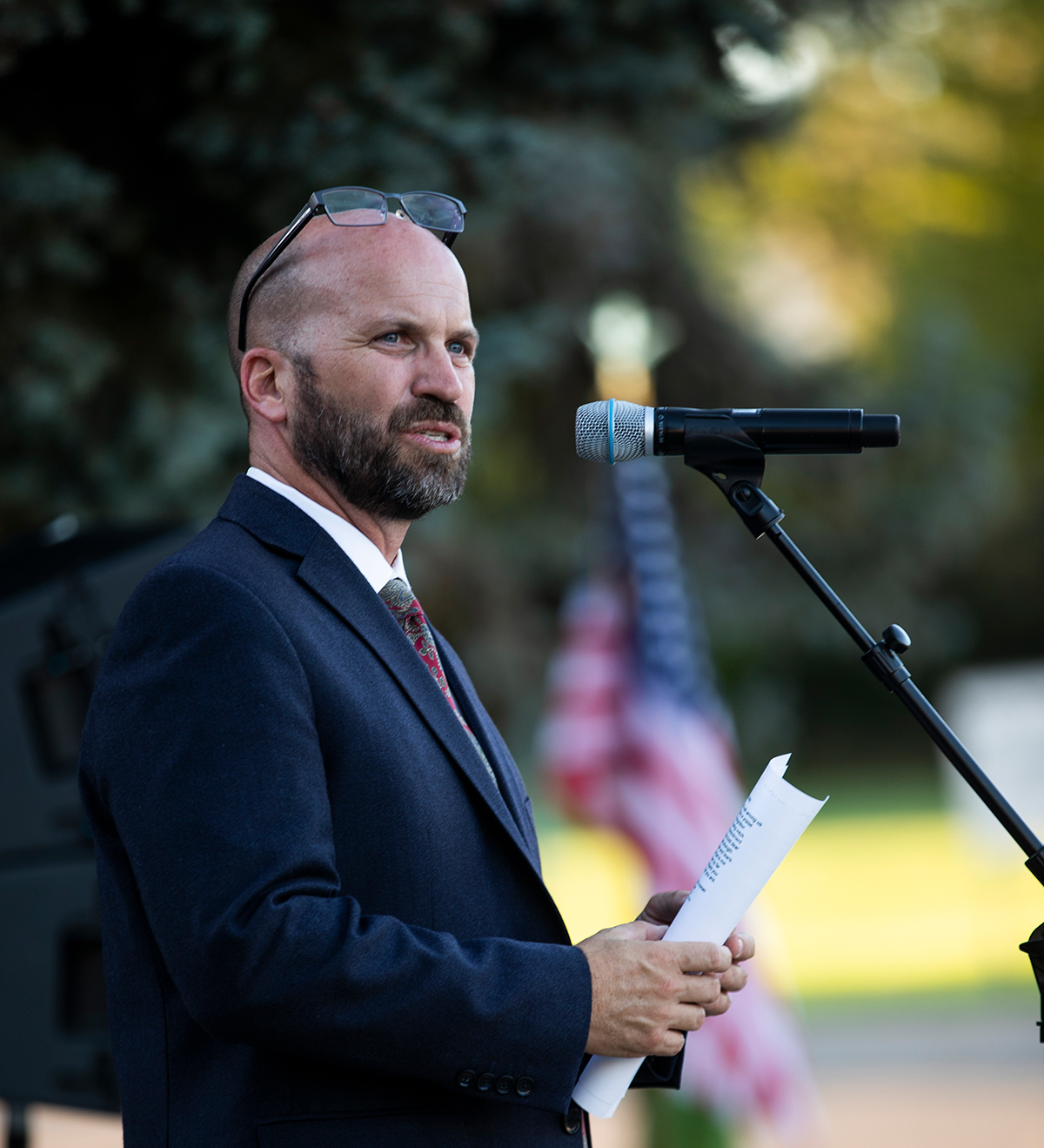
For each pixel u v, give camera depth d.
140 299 15.23
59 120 13.84
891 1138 21.89
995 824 34.16
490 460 32.38
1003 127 56.94
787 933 40.97
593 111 16.05
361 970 5.95
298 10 13.22
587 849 52.00
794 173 45.25
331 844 6.27
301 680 6.45
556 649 32.66
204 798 6.06
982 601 78.81
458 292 7.40
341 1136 6.37
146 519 16.12
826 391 34.06
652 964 6.48
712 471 7.52
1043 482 69.50
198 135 13.33
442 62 13.82
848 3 18.00
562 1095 6.25
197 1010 6.02
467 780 6.88
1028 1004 31.34
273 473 7.39
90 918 11.53
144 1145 6.63
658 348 24.22
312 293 7.21
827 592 7.37
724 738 19.25
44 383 14.71
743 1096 17.81
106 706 6.45
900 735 79.62
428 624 7.91
